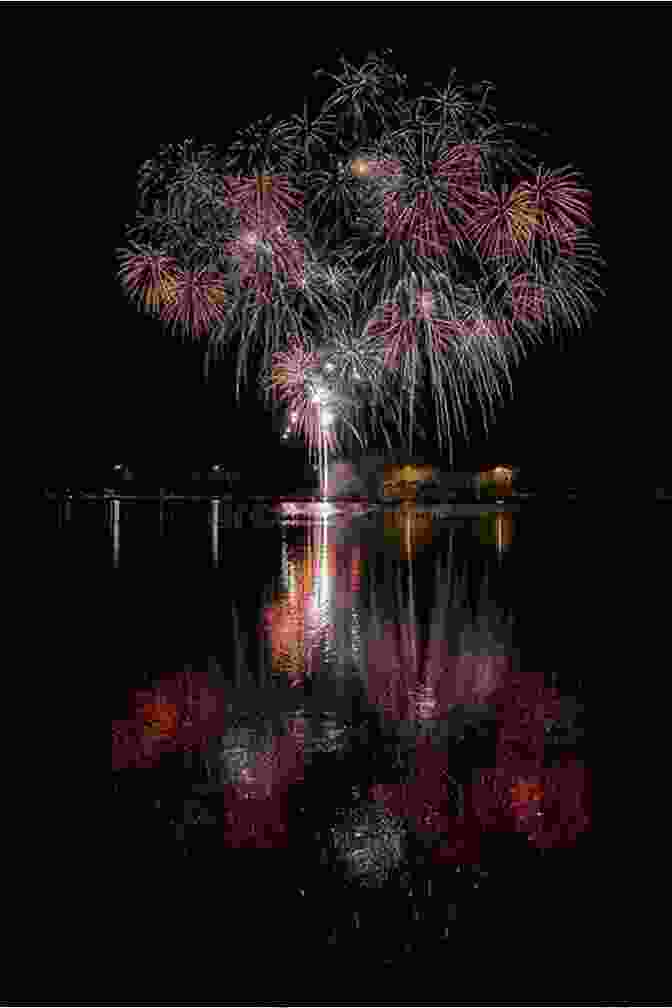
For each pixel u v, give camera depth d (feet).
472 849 13.55
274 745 18.57
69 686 23.62
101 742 18.80
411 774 16.75
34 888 12.53
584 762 17.43
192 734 19.35
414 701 22.02
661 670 25.25
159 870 12.98
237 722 20.26
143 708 21.47
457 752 18.04
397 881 12.60
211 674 24.93
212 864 13.14
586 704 21.67
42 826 14.47
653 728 19.71
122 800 15.53
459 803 15.31
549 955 10.98
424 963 10.85
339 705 21.68
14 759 17.71
